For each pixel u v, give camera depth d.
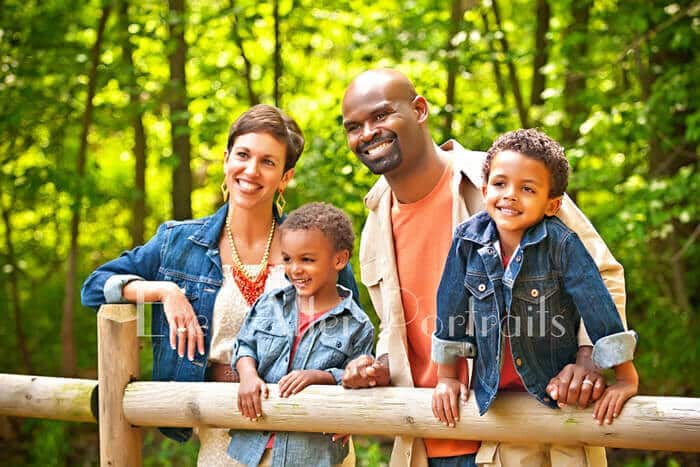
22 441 6.68
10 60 6.63
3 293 7.91
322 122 6.32
